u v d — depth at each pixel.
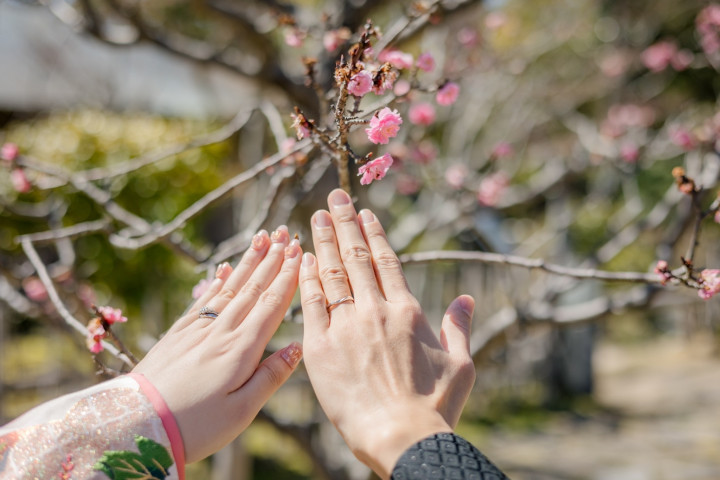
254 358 1.04
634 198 4.55
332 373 0.97
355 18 2.77
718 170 2.73
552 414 7.81
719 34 3.74
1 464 0.88
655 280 1.76
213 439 0.96
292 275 1.14
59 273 2.69
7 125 6.21
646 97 6.67
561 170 4.96
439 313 7.59
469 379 1.00
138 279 3.92
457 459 0.82
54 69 6.38
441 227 3.90
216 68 3.07
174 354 1.03
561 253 7.85
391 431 0.87
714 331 11.16
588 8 6.54
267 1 2.79
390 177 4.42
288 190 2.77
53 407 0.94
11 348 5.77
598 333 10.64
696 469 5.85
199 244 4.17
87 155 4.04
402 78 1.96
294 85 2.96
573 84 6.25
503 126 5.79
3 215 3.40
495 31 4.44
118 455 0.89
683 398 8.37
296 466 5.77
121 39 3.01
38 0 2.98
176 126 4.84
